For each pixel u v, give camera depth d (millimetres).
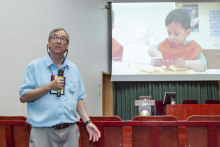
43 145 1349
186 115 4207
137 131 1880
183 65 6641
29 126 1809
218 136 1842
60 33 1434
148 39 6723
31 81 1369
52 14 3309
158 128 1836
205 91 7234
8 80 2355
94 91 5281
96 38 5605
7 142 1830
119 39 6738
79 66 4297
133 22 6750
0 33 2250
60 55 1455
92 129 1599
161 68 6676
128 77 6688
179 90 7250
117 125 1849
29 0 2736
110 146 1895
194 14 6656
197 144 1871
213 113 4172
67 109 1401
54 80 1285
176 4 6668
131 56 6719
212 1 6574
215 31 6641
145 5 6746
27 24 2688
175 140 1863
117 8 6777
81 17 4539
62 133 1378
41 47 2980
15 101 2465
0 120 1827
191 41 6648
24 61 2615
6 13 2340
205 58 6613
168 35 6695
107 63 6773
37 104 1365
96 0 5684
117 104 7199
